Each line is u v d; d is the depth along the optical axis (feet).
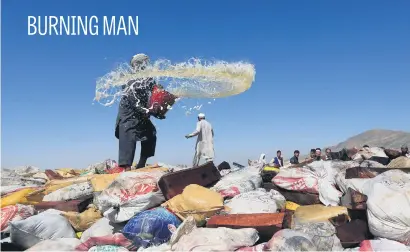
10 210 18.03
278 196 17.57
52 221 16.26
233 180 19.86
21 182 29.48
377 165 20.47
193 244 13.16
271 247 12.47
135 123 22.02
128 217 16.34
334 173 18.65
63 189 20.51
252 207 16.24
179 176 18.35
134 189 16.96
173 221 15.56
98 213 17.88
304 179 18.66
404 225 13.60
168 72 19.10
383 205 13.99
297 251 12.23
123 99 21.75
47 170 31.30
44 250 14.06
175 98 20.74
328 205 17.46
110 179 19.34
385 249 12.96
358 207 15.20
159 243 15.03
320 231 13.58
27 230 15.67
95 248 14.38
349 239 14.03
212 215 16.03
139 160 23.90
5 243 15.66
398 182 14.83
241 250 13.14
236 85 19.21
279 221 14.25
